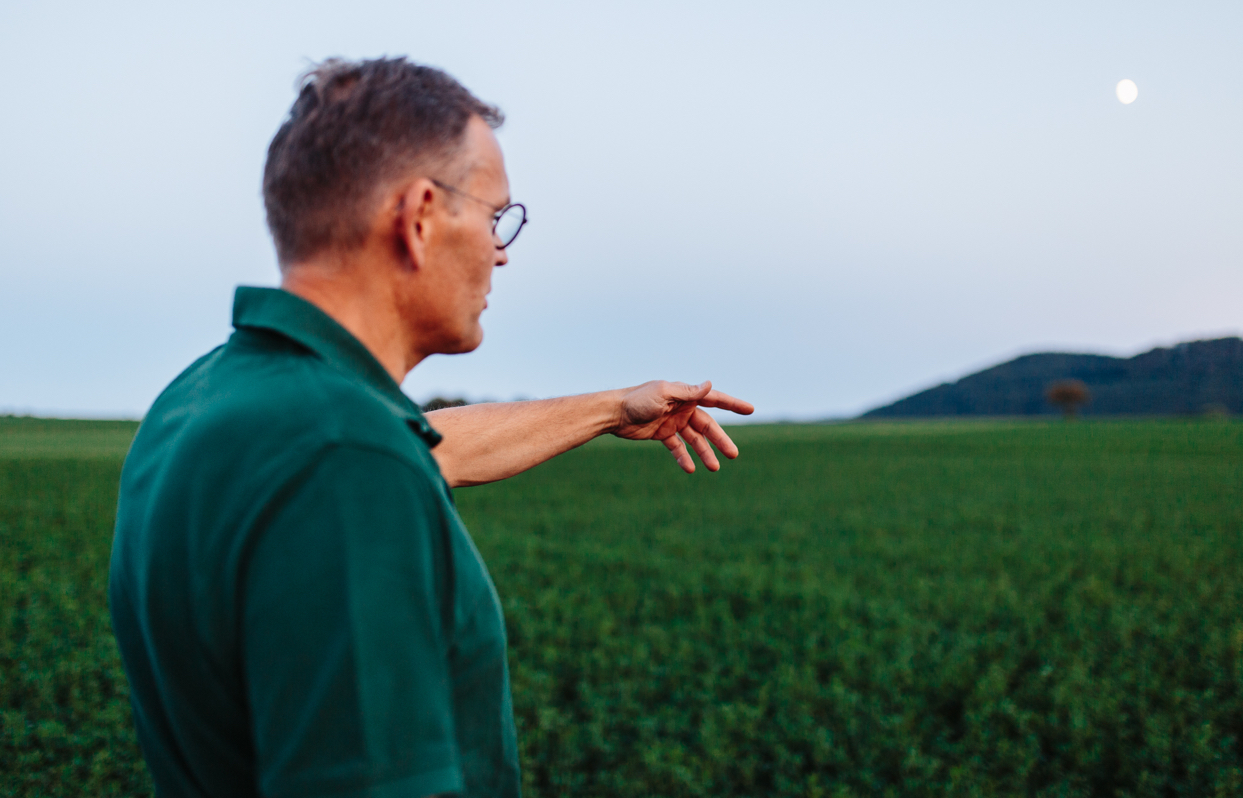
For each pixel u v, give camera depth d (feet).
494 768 3.05
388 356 3.20
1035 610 27.99
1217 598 29.89
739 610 29.07
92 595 28.22
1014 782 15.05
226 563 2.29
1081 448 148.56
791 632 24.88
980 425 304.71
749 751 16.40
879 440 185.88
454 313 3.26
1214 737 17.16
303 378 2.60
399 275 3.08
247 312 2.93
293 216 3.01
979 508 63.98
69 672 18.89
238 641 2.34
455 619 2.73
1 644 21.25
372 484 2.32
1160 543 44.50
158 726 2.77
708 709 18.08
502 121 3.47
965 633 24.39
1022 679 20.66
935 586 32.53
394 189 2.95
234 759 2.55
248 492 2.30
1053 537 47.47
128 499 2.93
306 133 2.93
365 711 2.08
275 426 2.41
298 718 2.08
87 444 88.17
